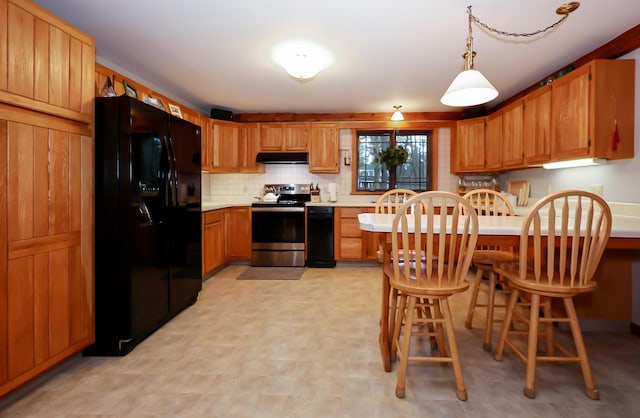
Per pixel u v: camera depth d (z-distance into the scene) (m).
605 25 2.28
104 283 2.01
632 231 1.68
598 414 1.48
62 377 1.77
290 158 4.64
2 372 1.47
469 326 2.44
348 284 3.60
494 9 2.08
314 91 3.81
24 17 1.53
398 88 3.68
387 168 4.96
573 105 2.59
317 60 2.90
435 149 4.82
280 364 1.91
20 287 1.54
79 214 1.88
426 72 3.19
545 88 2.95
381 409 1.51
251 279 3.81
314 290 3.38
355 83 3.53
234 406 1.53
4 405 1.52
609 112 2.38
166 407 1.52
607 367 1.88
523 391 1.64
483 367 1.89
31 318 1.60
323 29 2.36
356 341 2.21
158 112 2.30
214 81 3.48
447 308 1.62
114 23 2.29
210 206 3.76
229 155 4.61
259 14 2.17
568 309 1.65
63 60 1.74
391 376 1.79
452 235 1.60
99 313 2.01
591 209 1.54
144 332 2.17
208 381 1.74
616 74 2.38
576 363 1.93
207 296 3.18
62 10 2.12
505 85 3.53
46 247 1.68
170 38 2.52
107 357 1.99
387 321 1.94
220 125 4.50
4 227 1.47
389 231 1.72
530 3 2.02
